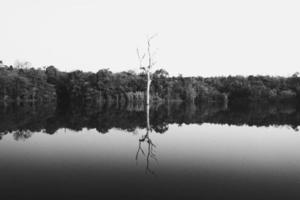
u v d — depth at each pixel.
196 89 115.25
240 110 64.56
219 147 20.91
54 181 12.86
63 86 108.19
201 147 20.81
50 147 20.22
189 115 48.41
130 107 71.81
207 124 35.28
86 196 11.15
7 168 14.86
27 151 18.88
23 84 91.06
